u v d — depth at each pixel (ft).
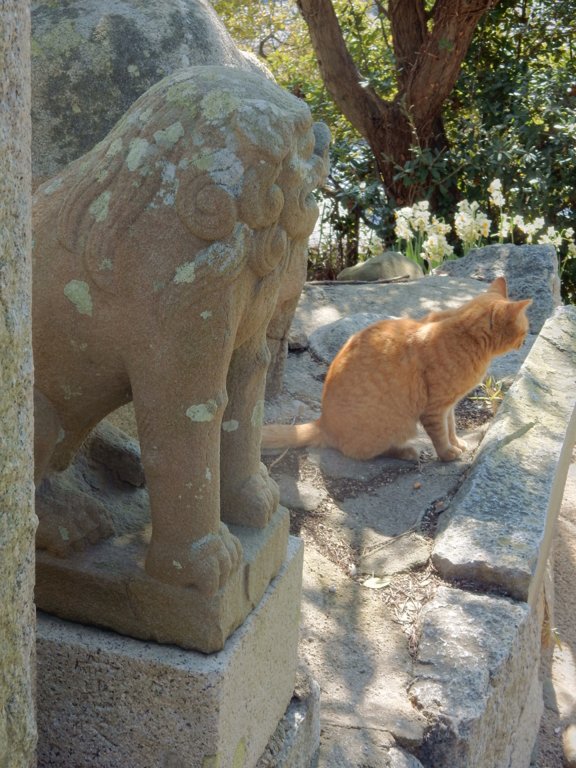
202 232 5.11
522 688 9.23
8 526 4.42
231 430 6.34
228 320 5.31
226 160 5.07
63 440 5.99
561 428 12.58
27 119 4.24
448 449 12.36
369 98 32.22
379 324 12.46
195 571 5.65
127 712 5.90
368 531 10.73
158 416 5.49
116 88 7.90
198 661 5.73
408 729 7.72
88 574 5.88
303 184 5.39
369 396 11.93
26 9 4.13
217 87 5.21
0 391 4.23
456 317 12.07
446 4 30.04
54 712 6.05
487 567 9.46
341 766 7.24
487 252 20.83
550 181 31.48
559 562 13.01
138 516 6.53
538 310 18.66
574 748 9.90
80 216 5.38
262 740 6.56
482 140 32.45
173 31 8.13
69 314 5.48
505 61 34.04
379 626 9.07
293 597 6.89
